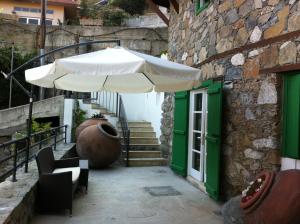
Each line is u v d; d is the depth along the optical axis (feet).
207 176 16.87
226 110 15.44
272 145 11.85
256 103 13.00
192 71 13.37
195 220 13.30
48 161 15.38
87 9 54.29
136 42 42.11
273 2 12.10
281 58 11.51
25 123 31.42
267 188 8.87
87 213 13.80
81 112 31.83
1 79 38.17
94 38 42.27
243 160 13.78
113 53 13.55
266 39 12.38
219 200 15.72
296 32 10.72
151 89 18.06
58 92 38.04
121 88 18.65
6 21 41.24
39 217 13.00
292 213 8.02
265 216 8.49
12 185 12.46
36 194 13.20
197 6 19.99
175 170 22.36
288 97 11.48
